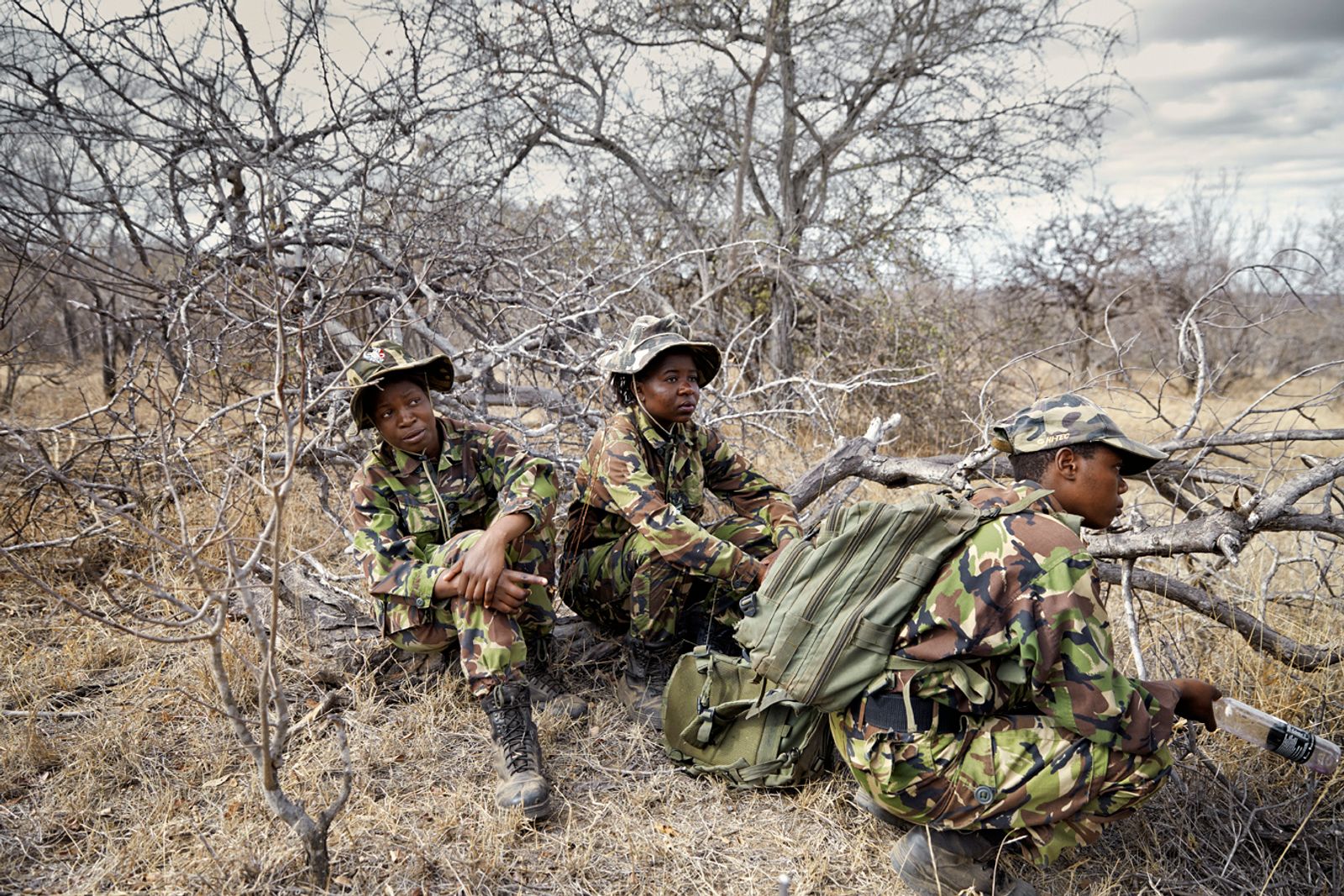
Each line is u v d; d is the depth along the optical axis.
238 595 3.28
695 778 2.61
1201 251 16.78
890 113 9.15
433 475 2.77
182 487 4.27
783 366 7.87
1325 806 2.53
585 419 4.35
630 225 7.65
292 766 2.52
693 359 2.91
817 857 2.28
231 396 4.93
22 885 2.07
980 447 3.66
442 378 2.87
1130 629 2.81
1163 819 2.46
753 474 3.12
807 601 2.12
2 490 4.09
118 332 5.79
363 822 2.28
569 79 8.12
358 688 2.92
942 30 8.61
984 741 2.02
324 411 4.16
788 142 9.00
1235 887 2.28
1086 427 2.06
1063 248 13.06
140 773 2.48
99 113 4.69
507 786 2.37
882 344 7.36
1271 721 2.06
